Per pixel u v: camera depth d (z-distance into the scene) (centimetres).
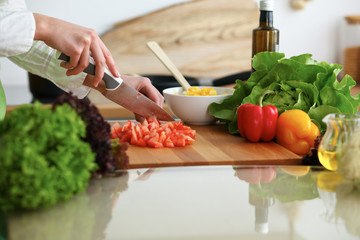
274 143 126
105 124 82
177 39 273
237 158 112
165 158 111
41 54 141
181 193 77
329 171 90
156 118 135
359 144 82
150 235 63
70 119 71
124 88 128
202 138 130
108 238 62
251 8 275
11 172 65
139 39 271
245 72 280
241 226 66
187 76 277
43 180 66
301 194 78
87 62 118
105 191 77
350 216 70
